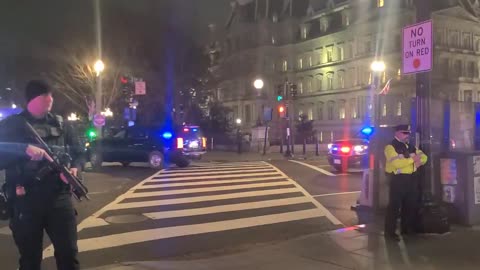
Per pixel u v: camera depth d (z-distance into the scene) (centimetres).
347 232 791
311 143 5056
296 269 581
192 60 4512
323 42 6912
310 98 7106
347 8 6569
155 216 1009
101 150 2120
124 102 4128
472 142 937
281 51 7419
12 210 399
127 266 602
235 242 793
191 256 702
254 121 7181
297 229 892
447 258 622
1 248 730
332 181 1662
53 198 396
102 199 1237
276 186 1521
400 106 1010
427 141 781
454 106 898
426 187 771
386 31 6009
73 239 408
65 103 4228
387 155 747
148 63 4231
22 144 381
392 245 695
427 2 778
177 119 4438
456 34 6006
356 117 6378
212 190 1420
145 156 2138
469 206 800
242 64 7506
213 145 4522
